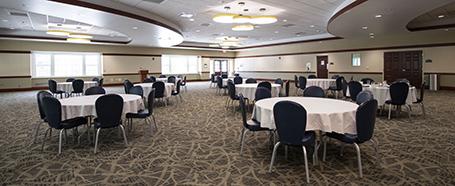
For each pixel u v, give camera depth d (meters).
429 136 4.16
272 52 18.06
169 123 5.35
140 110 4.44
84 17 6.90
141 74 16.22
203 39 15.42
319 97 4.32
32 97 10.17
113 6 6.48
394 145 3.71
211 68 20.28
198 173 2.87
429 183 2.55
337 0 6.66
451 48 10.73
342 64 14.19
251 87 6.41
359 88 5.86
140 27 8.69
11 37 11.48
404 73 12.04
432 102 7.74
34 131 4.72
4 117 6.05
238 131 4.66
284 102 2.53
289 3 6.93
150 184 2.62
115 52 15.67
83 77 14.74
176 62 18.64
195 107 7.39
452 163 3.04
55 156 3.40
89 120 4.06
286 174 2.80
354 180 2.63
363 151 3.46
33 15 8.37
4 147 3.78
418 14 6.76
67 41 13.07
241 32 12.47
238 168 2.98
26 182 2.66
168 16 8.43
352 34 11.03
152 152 3.55
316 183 2.58
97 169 2.99
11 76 12.62
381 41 12.59
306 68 15.97
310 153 3.40
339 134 2.87
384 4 5.73
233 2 6.79
